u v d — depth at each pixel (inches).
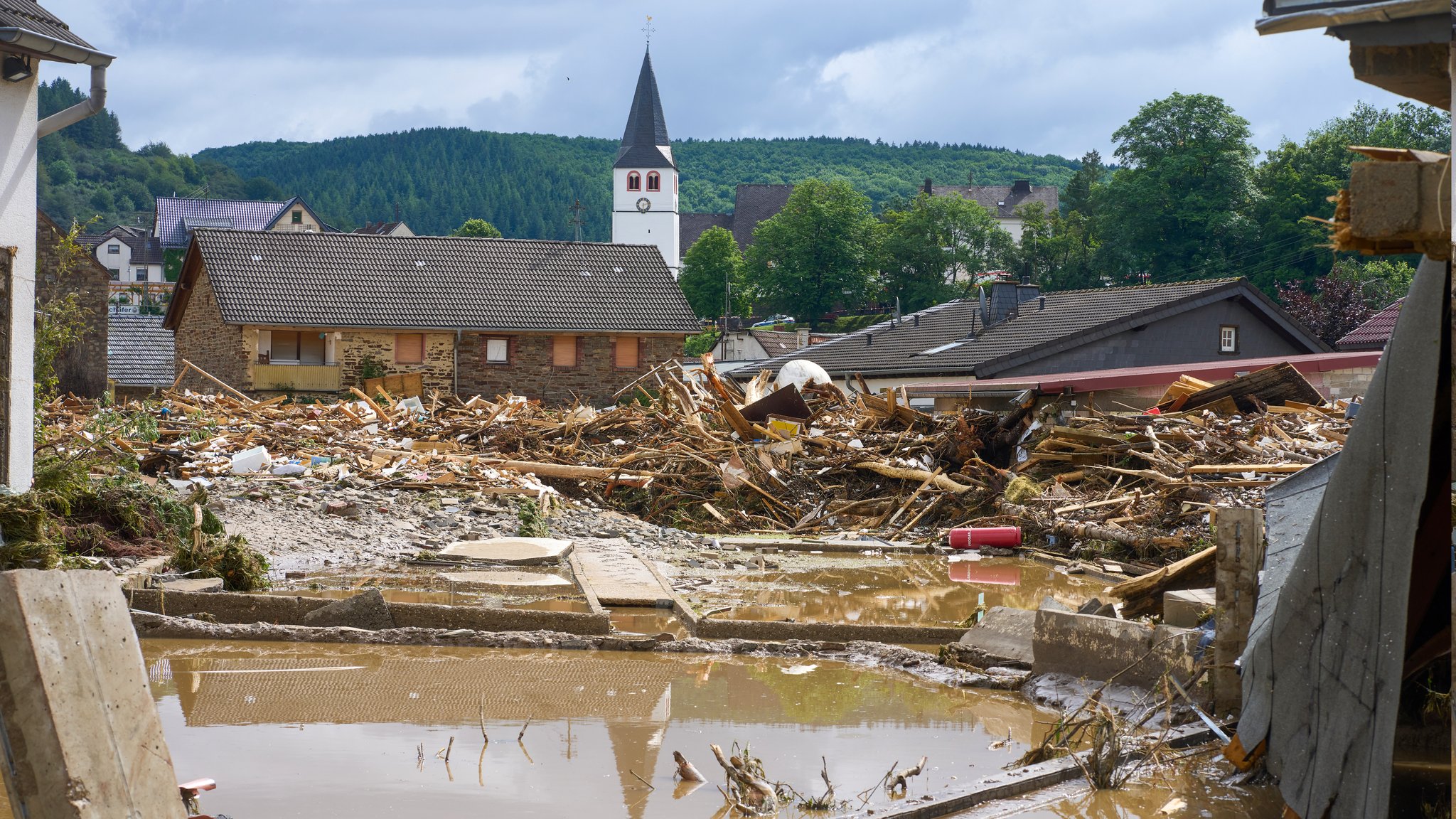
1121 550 676.1
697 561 667.4
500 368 1847.9
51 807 163.2
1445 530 204.1
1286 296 2333.9
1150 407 1101.7
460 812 228.8
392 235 1947.6
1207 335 1461.6
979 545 746.2
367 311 1787.6
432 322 1802.4
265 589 501.7
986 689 347.3
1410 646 220.5
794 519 844.0
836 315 4842.5
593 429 971.3
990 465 845.2
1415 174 176.6
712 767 263.3
